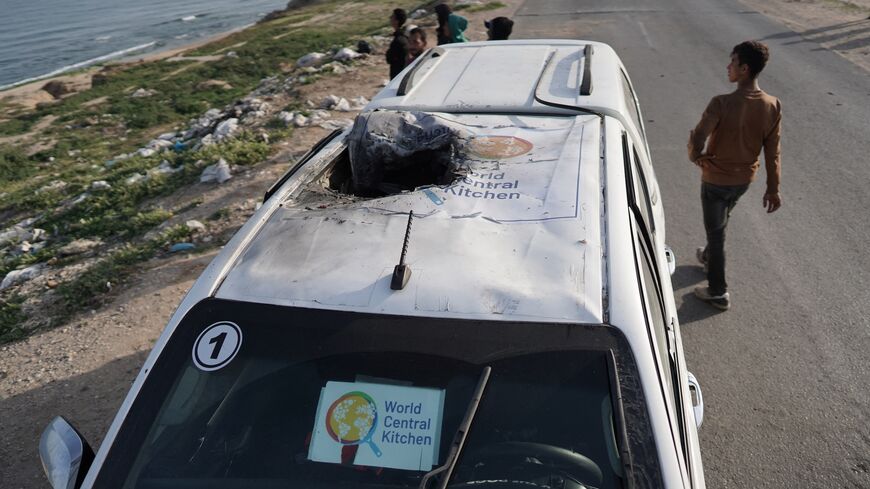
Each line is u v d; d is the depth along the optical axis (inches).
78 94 1080.2
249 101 507.8
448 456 81.8
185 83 1003.3
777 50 541.3
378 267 98.0
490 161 122.6
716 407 166.7
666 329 111.1
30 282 251.8
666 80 463.2
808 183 288.2
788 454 152.3
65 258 276.1
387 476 84.4
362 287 95.0
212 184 323.9
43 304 230.7
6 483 155.1
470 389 86.4
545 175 115.9
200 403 91.1
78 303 226.7
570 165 118.2
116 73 1200.8
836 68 475.2
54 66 2079.2
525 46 189.0
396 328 90.4
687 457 91.7
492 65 172.6
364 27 1163.9
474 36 657.6
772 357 183.0
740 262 230.5
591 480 81.8
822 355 182.9
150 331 207.5
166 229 270.4
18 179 644.1
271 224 112.8
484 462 83.9
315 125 394.6
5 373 192.5
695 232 251.1
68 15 3257.9
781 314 201.0
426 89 160.6
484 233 102.7
